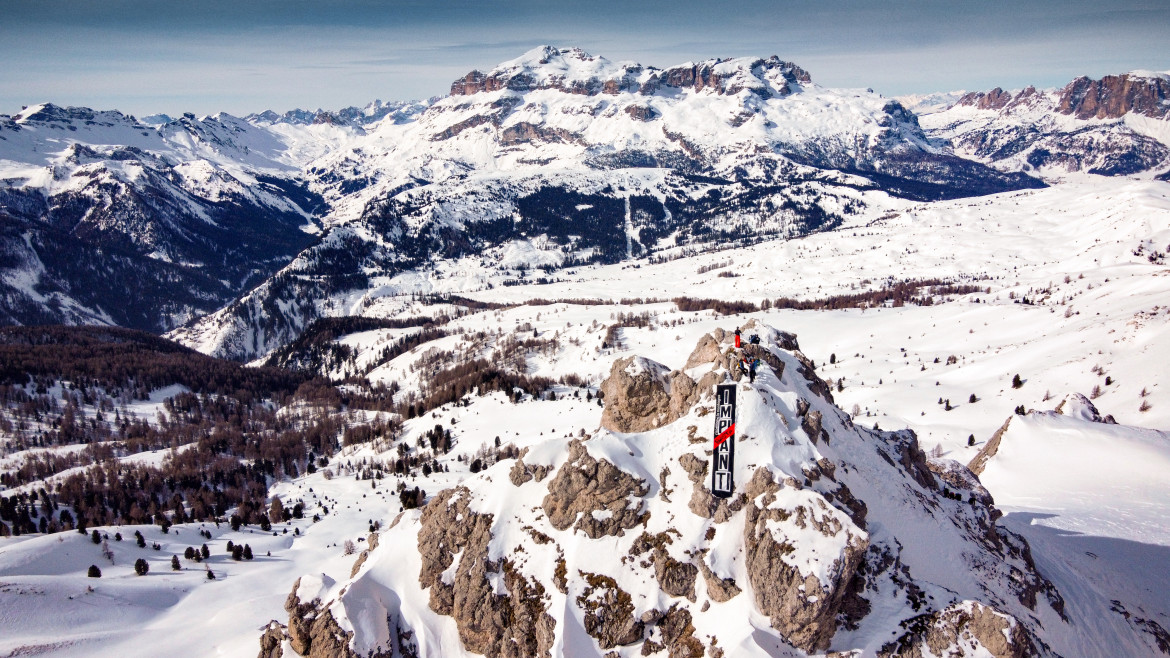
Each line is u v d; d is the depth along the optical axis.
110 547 167.50
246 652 105.50
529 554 63.72
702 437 64.56
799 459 60.84
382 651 63.88
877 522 62.12
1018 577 64.44
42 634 119.56
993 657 50.78
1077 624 66.75
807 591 52.28
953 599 55.28
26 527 197.38
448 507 69.12
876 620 54.66
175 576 154.88
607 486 63.44
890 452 75.00
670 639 56.91
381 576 69.25
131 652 113.31
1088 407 150.12
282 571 158.75
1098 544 93.75
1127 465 123.31
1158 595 80.81
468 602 63.19
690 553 58.94
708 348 75.06
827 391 76.25
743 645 52.12
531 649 59.59
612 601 58.50
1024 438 140.00
